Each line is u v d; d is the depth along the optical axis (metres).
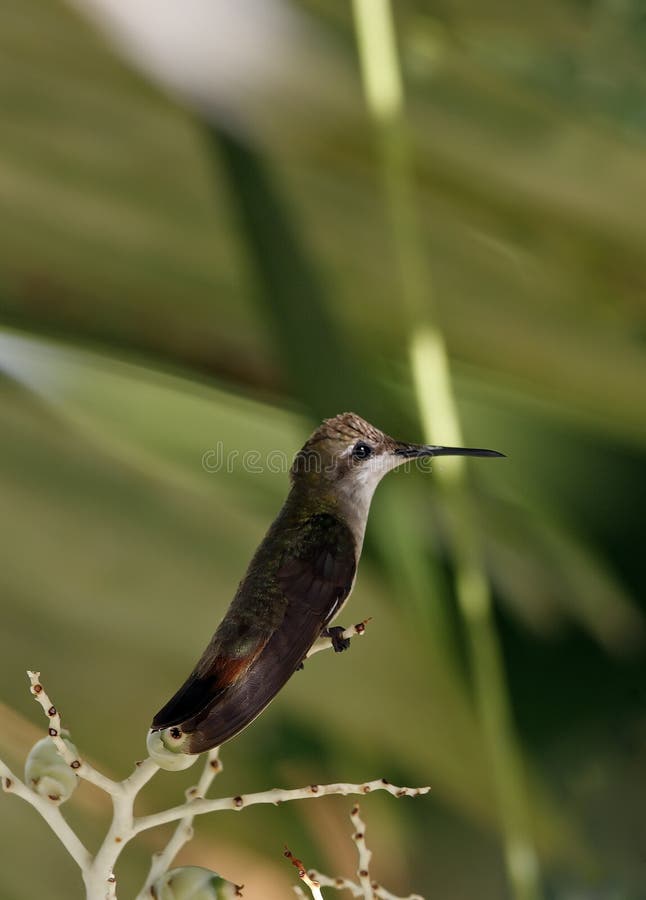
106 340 2.59
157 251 2.59
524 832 2.49
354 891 2.45
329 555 2.47
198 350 2.59
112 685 2.57
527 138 2.58
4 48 2.58
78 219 2.60
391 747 2.57
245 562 2.58
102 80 2.59
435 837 2.59
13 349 2.58
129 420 2.58
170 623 2.57
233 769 2.57
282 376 2.54
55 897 2.54
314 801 2.58
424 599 2.53
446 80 2.58
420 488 2.53
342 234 2.58
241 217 2.53
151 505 2.58
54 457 2.57
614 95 2.59
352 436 2.49
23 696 2.56
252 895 2.56
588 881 2.56
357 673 2.56
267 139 2.54
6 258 2.59
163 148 2.59
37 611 2.57
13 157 2.59
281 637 2.46
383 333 2.59
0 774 2.44
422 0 2.58
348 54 2.54
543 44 2.59
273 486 2.58
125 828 2.44
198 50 2.53
